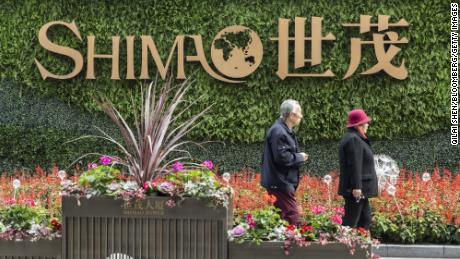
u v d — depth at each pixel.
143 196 6.21
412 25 14.95
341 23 15.02
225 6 15.23
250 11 15.20
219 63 15.15
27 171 15.74
